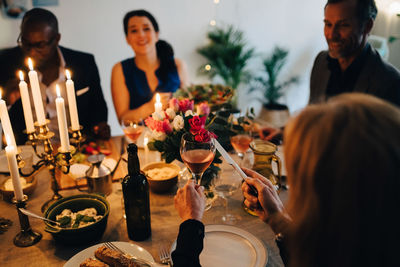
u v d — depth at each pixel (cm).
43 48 248
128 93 310
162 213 120
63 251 102
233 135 131
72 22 312
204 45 389
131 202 100
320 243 51
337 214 48
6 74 246
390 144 46
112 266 92
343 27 161
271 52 438
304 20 439
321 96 192
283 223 88
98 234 104
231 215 118
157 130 114
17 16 266
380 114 48
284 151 56
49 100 254
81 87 266
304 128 52
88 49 327
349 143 47
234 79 411
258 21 413
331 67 187
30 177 131
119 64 305
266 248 98
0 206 125
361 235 47
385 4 337
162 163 138
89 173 125
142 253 96
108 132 190
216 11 382
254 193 97
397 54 339
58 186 127
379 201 45
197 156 97
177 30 369
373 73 166
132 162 98
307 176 51
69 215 107
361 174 46
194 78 402
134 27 294
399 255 47
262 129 178
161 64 312
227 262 94
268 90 445
